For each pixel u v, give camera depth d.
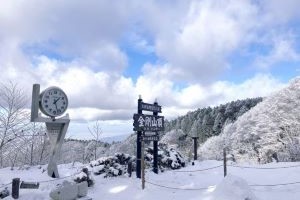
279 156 37.38
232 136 58.88
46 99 12.06
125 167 14.93
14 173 12.70
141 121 14.49
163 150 18.72
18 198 9.65
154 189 12.30
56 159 12.27
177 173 16.11
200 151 65.88
